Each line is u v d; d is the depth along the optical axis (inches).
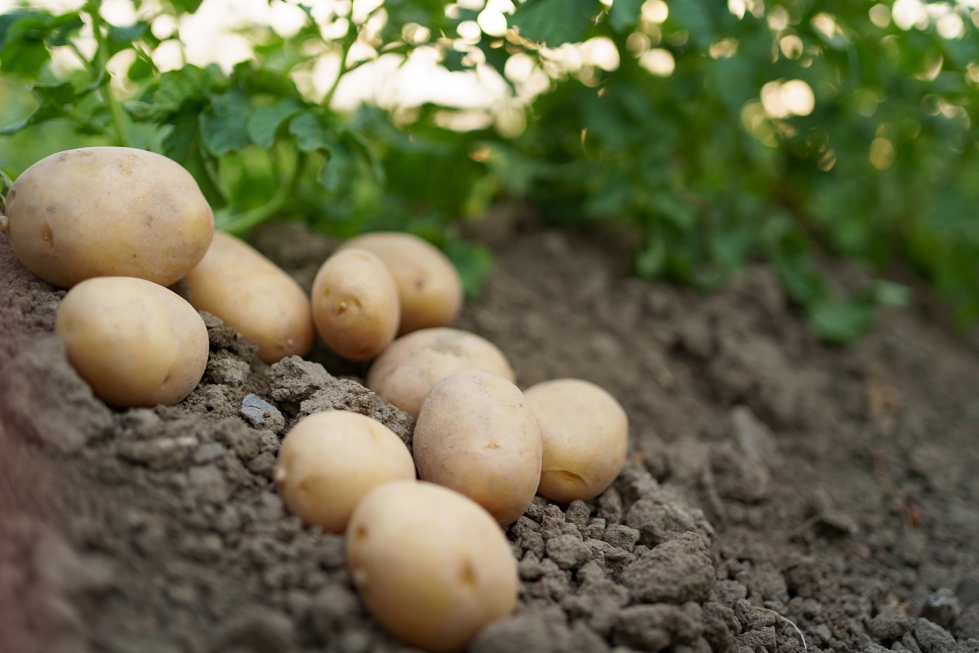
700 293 35.6
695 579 22.1
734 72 31.5
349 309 24.6
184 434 21.7
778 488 28.5
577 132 36.1
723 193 39.0
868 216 43.3
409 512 20.0
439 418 22.7
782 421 30.6
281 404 23.8
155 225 22.7
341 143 27.5
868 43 32.3
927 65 34.3
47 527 19.8
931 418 32.5
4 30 25.3
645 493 25.2
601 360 31.2
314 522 21.2
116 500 20.6
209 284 24.7
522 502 22.5
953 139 36.8
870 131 36.4
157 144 28.3
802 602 25.0
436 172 34.5
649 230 36.8
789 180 42.1
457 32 29.0
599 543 23.3
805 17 31.7
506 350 30.4
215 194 27.6
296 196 29.9
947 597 25.2
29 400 20.8
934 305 43.4
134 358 21.3
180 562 20.3
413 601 19.7
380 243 28.1
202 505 21.0
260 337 24.8
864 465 30.2
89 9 25.5
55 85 24.7
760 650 23.3
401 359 25.3
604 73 34.1
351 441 21.3
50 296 22.6
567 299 34.0
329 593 20.2
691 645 21.9
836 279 41.3
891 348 36.4
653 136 34.6
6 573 19.5
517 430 22.5
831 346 35.2
